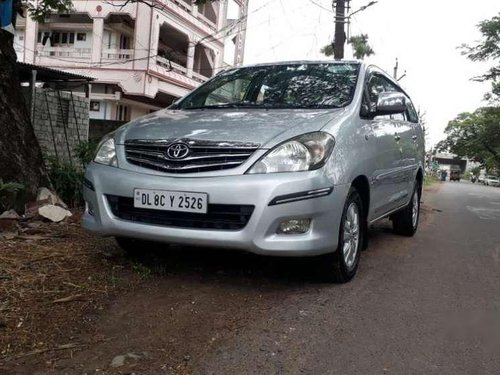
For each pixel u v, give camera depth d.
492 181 69.06
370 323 3.50
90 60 26.78
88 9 26.48
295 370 2.82
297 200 3.58
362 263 5.11
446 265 5.25
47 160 7.44
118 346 2.98
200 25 29.52
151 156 3.87
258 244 3.54
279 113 4.26
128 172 3.88
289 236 3.62
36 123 9.26
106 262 4.36
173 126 4.08
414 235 7.02
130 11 25.95
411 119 6.70
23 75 10.08
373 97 5.06
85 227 4.16
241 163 3.64
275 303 3.74
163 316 3.40
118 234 3.93
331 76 4.95
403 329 3.44
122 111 27.83
